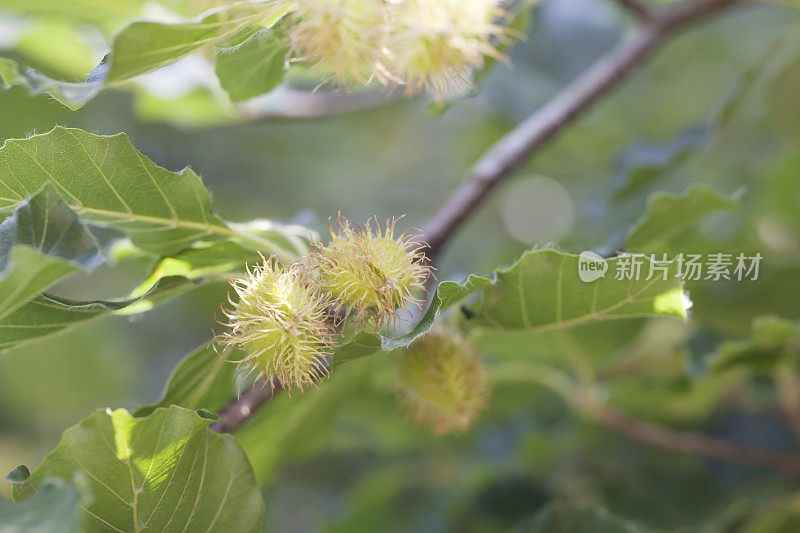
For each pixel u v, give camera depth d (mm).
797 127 613
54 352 1021
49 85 459
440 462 677
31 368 1022
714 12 598
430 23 473
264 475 553
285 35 493
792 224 703
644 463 637
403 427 642
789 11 914
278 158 1020
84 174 488
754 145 823
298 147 1023
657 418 626
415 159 1090
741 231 666
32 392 1040
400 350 500
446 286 476
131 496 476
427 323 472
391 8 470
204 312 974
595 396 598
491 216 1057
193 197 495
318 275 480
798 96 605
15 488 469
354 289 477
